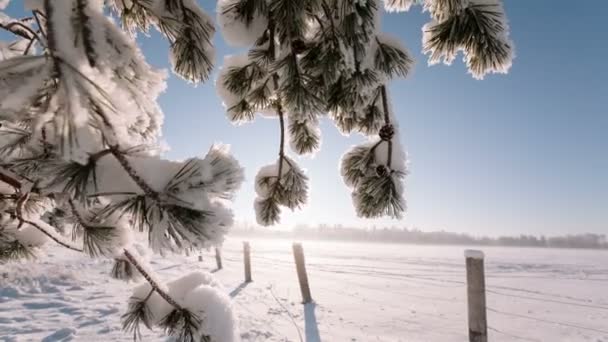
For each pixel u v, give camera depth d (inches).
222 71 63.3
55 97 25.0
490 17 47.6
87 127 24.8
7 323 207.0
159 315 54.8
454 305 309.0
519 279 495.2
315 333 212.5
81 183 28.0
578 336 234.1
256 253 976.3
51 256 435.2
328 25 48.9
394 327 235.3
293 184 68.6
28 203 49.7
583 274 567.5
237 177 33.1
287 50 51.1
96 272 367.2
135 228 34.0
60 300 259.8
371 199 53.2
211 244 30.6
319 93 49.1
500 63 49.1
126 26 47.1
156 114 44.8
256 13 54.0
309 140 72.7
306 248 1531.7
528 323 261.1
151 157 30.1
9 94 23.6
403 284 429.7
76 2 27.2
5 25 37.4
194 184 30.1
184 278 59.4
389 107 56.0
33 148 29.0
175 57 49.6
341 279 458.0
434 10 50.0
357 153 57.5
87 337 182.1
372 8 46.5
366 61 47.8
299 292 342.6
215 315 51.1
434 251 1400.1
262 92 63.6
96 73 25.5
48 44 25.4
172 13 45.7
